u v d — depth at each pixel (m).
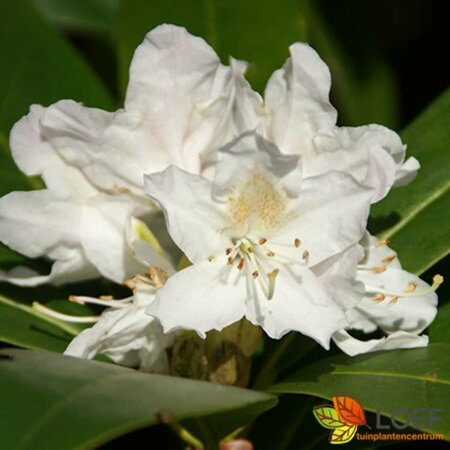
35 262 0.54
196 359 0.50
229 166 0.48
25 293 0.54
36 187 0.57
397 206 0.56
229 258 0.48
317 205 0.49
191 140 0.50
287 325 0.48
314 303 0.48
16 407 0.43
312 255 0.49
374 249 0.51
